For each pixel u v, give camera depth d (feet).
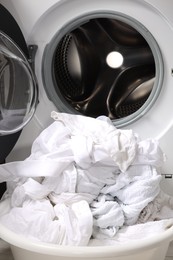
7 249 4.54
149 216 4.00
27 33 4.19
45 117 4.51
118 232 3.82
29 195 3.84
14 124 4.17
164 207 4.14
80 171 3.91
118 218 3.77
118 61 4.66
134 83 4.72
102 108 4.80
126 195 3.89
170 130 4.41
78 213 3.72
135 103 4.69
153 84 4.57
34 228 3.65
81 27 4.45
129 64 4.66
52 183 3.89
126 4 4.09
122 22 4.38
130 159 3.90
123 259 3.63
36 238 3.61
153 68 4.61
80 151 3.86
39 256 3.68
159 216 4.05
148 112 4.44
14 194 3.94
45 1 4.07
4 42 3.90
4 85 4.12
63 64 4.67
